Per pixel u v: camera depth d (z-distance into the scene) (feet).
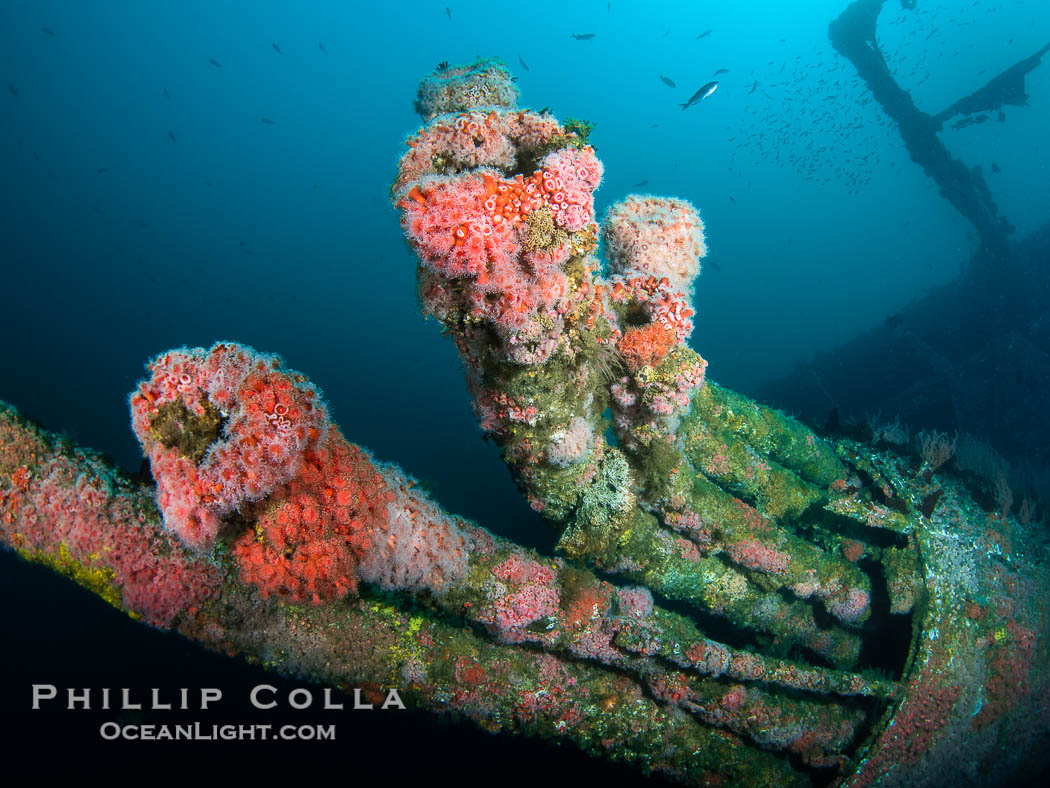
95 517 9.02
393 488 9.89
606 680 14.30
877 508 18.16
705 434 17.07
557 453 11.78
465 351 10.43
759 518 16.60
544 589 12.64
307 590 8.79
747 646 18.57
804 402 55.42
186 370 8.07
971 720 16.61
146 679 34.40
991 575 18.38
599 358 11.71
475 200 8.23
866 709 16.67
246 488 7.77
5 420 9.15
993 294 48.39
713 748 15.21
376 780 25.94
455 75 12.71
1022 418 40.86
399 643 12.07
